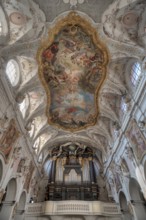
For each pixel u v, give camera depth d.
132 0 10.05
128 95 13.27
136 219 13.85
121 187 16.45
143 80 11.12
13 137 12.62
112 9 10.63
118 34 11.70
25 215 16.20
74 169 22.83
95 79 14.54
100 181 22.48
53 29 11.62
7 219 12.90
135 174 13.27
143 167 12.02
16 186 14.04
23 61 13.12
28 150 16.05
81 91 15.78
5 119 10.98
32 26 11.23
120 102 15.68
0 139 10.93
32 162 17.61
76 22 11.48
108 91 15.07
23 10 10.50
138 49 11.41
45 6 10.62
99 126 18.66
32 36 11.66
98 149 23.27
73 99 16.53
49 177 22.20
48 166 24.20
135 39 11.58
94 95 15.65
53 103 16.59
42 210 16.33
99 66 13.63
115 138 16.95
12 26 11.13
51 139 21.12
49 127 18.94
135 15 10.92
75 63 13.88
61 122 18.56
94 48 12.74
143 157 11.93
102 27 11.56
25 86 13.44
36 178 20.33
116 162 16.94
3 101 10.92
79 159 23.55
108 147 19.50
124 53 12.27
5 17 10.77
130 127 13.39
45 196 20.75
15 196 13.88
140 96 11.71
